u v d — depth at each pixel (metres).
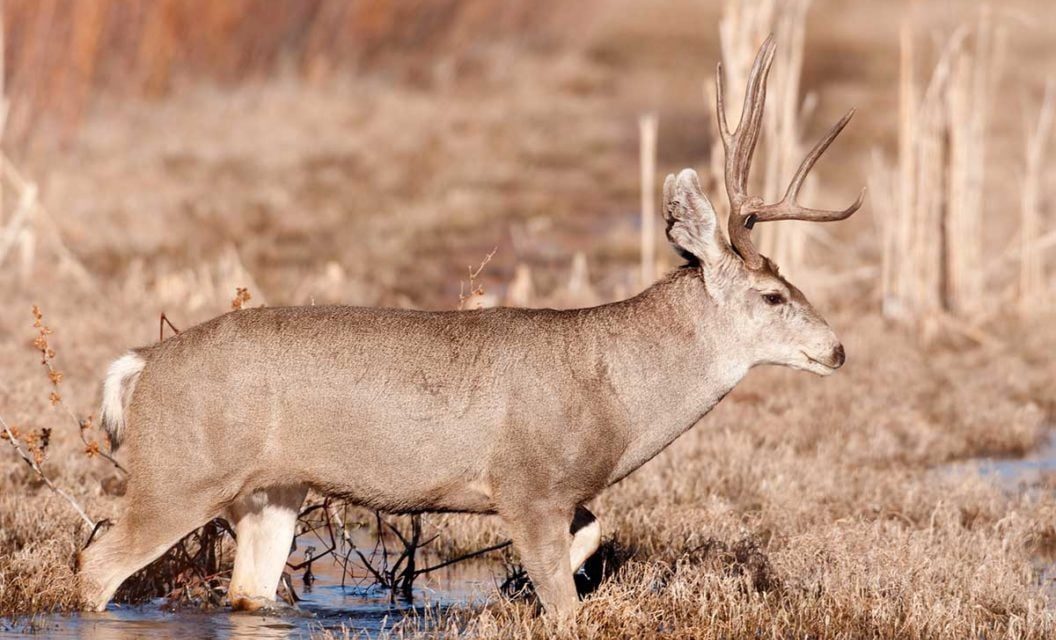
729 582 19.41
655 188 69.81
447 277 52.00
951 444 31.70
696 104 87.62
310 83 84.12
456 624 18.62
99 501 22.77
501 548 22.75
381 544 23.58
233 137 72.19
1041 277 49.22
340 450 18.14
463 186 67.19
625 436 18.81
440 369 18.17
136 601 19.98
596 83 91.31
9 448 25.72
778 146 42.84
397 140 74.38
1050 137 76.81
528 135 77.50
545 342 18.48
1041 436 34.03
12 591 18.86
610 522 23.22
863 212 63.44
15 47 65.31
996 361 39.69
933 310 42.62
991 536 23.03
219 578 20.70
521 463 18.19
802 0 42.75
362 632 18.59
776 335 19.23
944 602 19.50
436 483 18.28
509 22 100.06
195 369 18.08
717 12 108.81
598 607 18.30
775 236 44.50
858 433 31.34
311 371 18.05
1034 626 18.80
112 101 74.88
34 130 66.31
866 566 20.55
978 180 46.66
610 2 108.94
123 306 40.22
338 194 64.44
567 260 55.88
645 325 18.97
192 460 18.02
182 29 80.69
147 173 64.19
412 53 93.81
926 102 45.38
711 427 30.73
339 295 45.50
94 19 70.25
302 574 21.91
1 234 45.25
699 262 19.39
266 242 55.16
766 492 25.97
